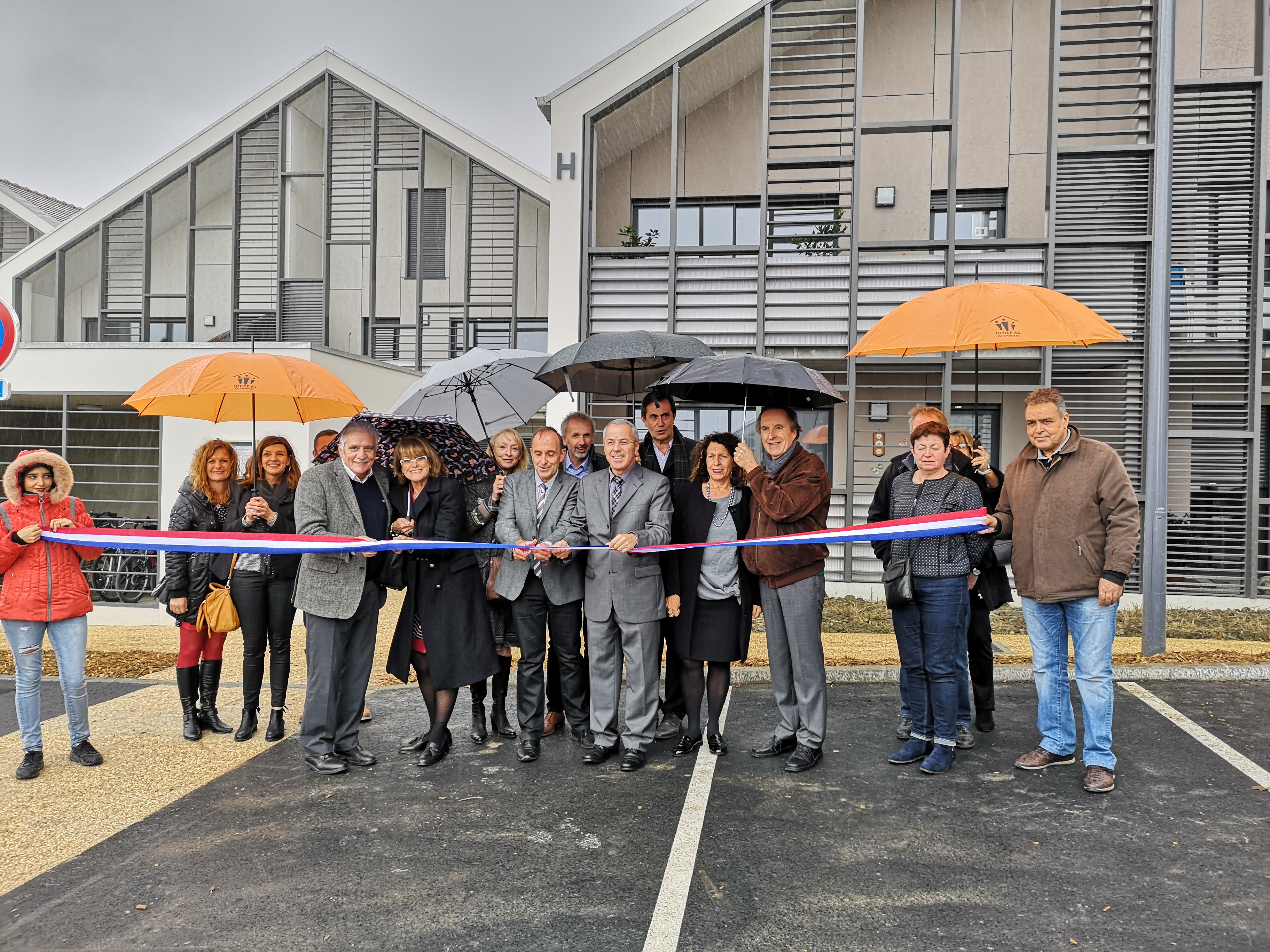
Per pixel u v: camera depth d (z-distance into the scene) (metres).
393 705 6.02
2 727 5.43
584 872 3.35
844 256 9.95
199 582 5.14
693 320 10.06
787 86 9.82
